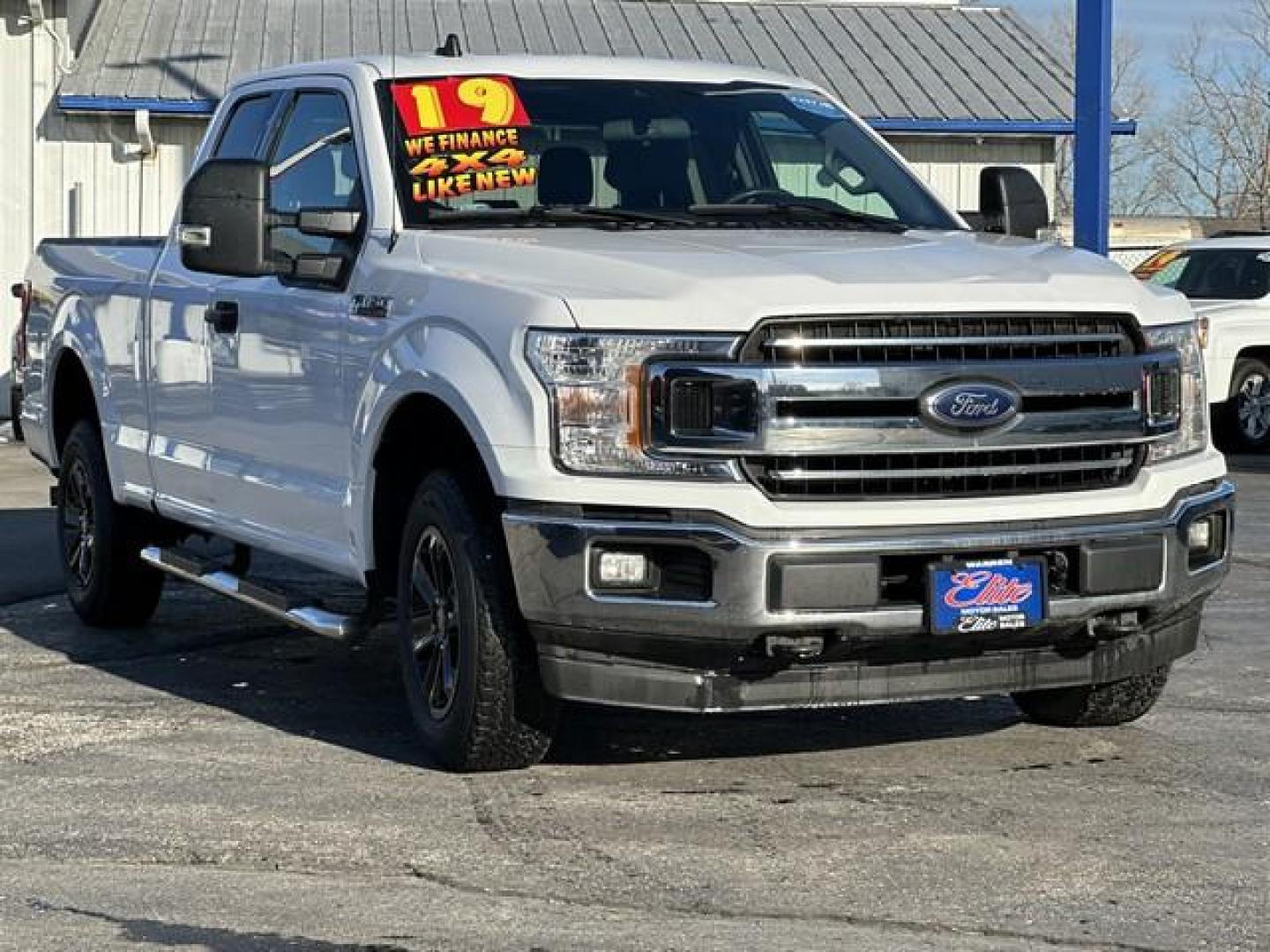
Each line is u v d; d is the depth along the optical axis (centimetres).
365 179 712
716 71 793
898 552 583
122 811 605
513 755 634
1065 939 481
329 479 708
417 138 716
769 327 584
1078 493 613
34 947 479
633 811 599
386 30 2383
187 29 2328
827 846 561
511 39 2398
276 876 536
